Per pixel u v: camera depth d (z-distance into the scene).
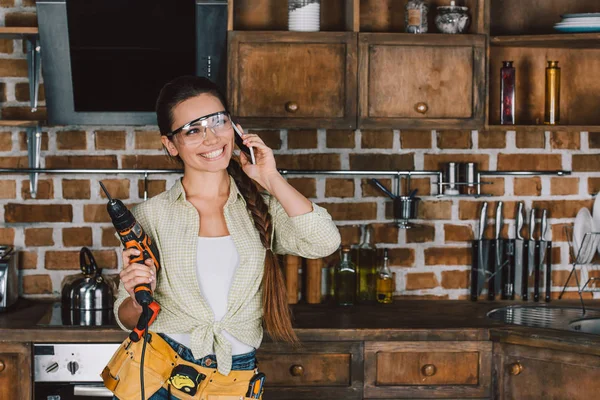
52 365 2.56
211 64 2.82
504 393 2.62
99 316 2.73
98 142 3.07
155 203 1.89
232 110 2.82
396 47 2.85
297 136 3.12
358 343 2.62
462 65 2.87
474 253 3.15
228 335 1.84
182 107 1.82
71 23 2.75
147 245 1.77
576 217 3.19
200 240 1.85
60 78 2.82
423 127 2.88
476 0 2.92
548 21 3.15
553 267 3.21
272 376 2.61
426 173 3.11
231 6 2.82
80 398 2.57
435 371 2.64
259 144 1.91
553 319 2.87
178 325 1.82
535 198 3.21
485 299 3.19
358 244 3.16
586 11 3.14
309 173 3.05
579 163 3.21
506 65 3.01
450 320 2.76
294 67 2.83
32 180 3.04
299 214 1.90
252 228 1.89
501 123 3.02
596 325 2.85
